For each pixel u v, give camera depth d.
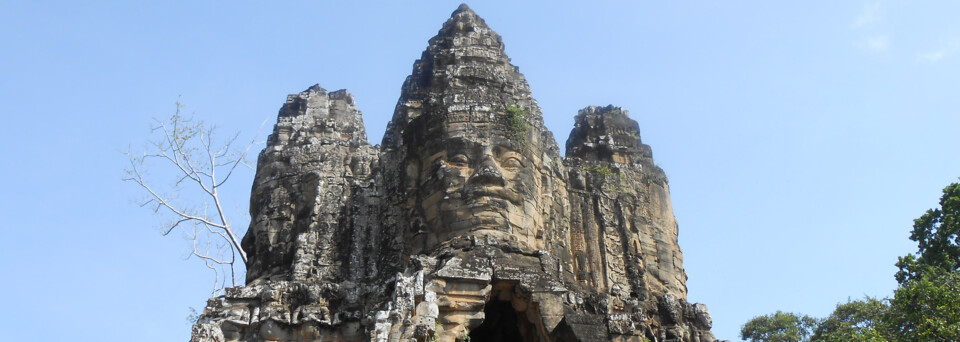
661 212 37.41
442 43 40.91
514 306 29.72
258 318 30.77
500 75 37.88
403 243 32.84
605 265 34.19
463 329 28.17
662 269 35.69
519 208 31.78
